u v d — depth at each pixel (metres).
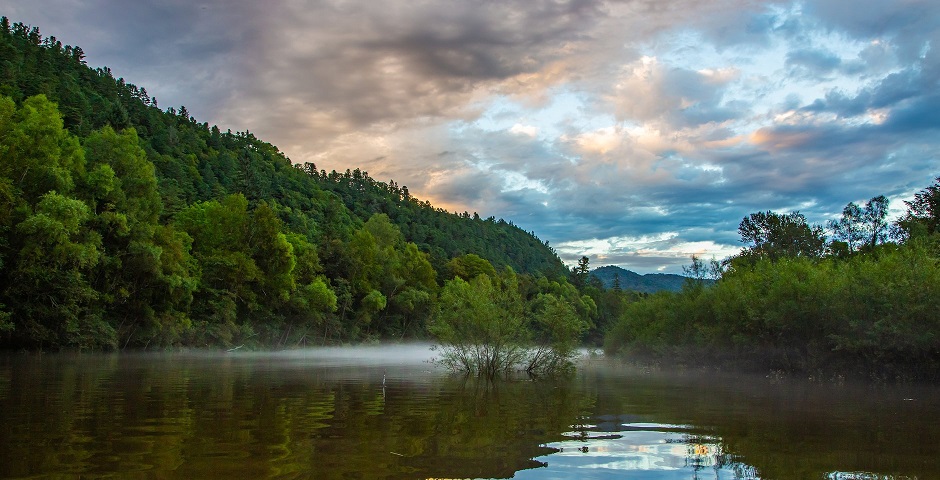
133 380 19.31
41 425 9.84
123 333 45.84
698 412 12.50
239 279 59.97
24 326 36.47
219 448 8.01
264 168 142.88
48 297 37.62
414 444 8.48
